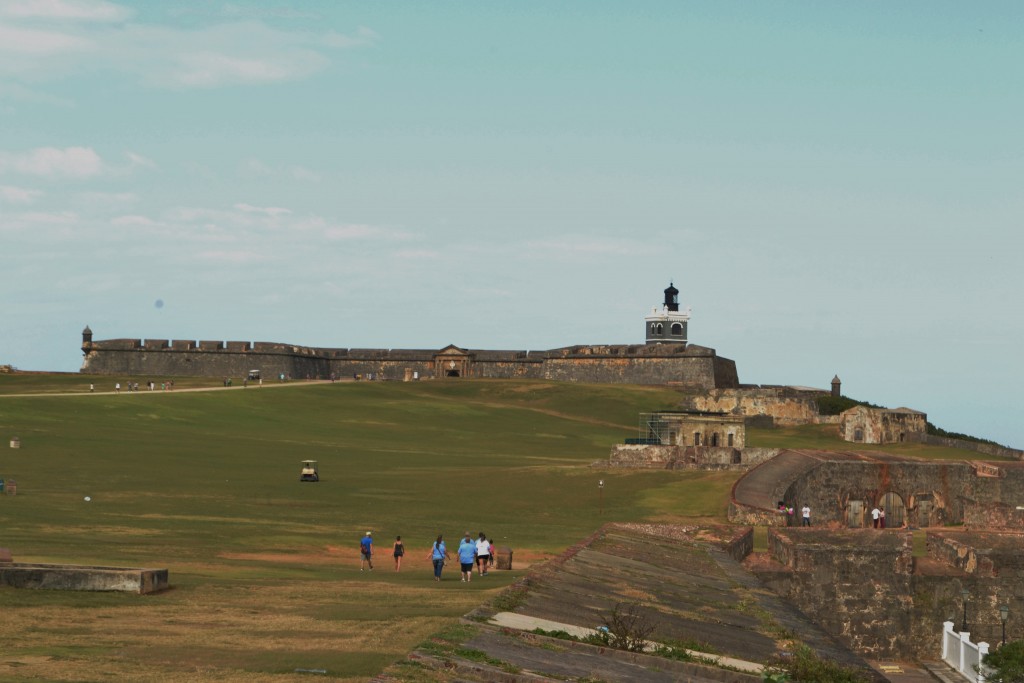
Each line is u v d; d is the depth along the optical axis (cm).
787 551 9819
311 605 5912
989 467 14275
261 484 14812
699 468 16362
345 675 4147
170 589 6319
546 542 11106
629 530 9981
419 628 5150
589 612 6050
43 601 5575
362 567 8775
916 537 11769
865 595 9625
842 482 14138
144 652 4481
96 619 5175
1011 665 8506
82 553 8275
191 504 12562
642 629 5694
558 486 14938
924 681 9000
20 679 3894
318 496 13900
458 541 10944
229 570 7850
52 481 13862
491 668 4388
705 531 10275
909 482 14238
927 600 9700
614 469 16425
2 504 11419
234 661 4347
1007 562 9744
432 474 16512
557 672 4544
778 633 6538
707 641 5941
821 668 5647
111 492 13188
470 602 6138
